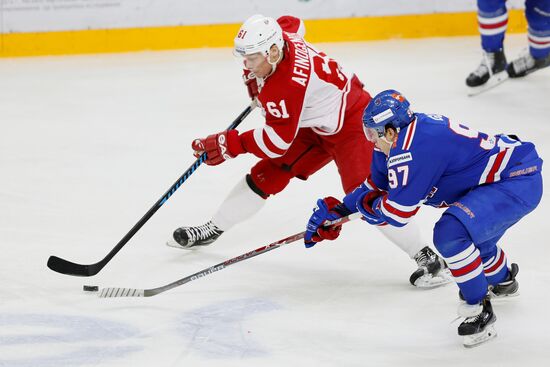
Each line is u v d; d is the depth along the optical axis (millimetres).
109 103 28828
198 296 14258
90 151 23609
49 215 18578
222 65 33906
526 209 12305
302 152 15633
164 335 12805
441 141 11805
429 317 13312
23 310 13727
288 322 13227
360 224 17516
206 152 14891
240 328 13023
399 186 11844
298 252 16234
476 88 28203
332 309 13695
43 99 29531
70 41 36531
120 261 15922
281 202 19281
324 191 19969
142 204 19312
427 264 14383
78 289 14586
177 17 36656
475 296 12148
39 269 15484
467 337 12172
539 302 13625
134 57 35844
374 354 12148
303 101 14023
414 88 28828
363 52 34719
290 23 16281
